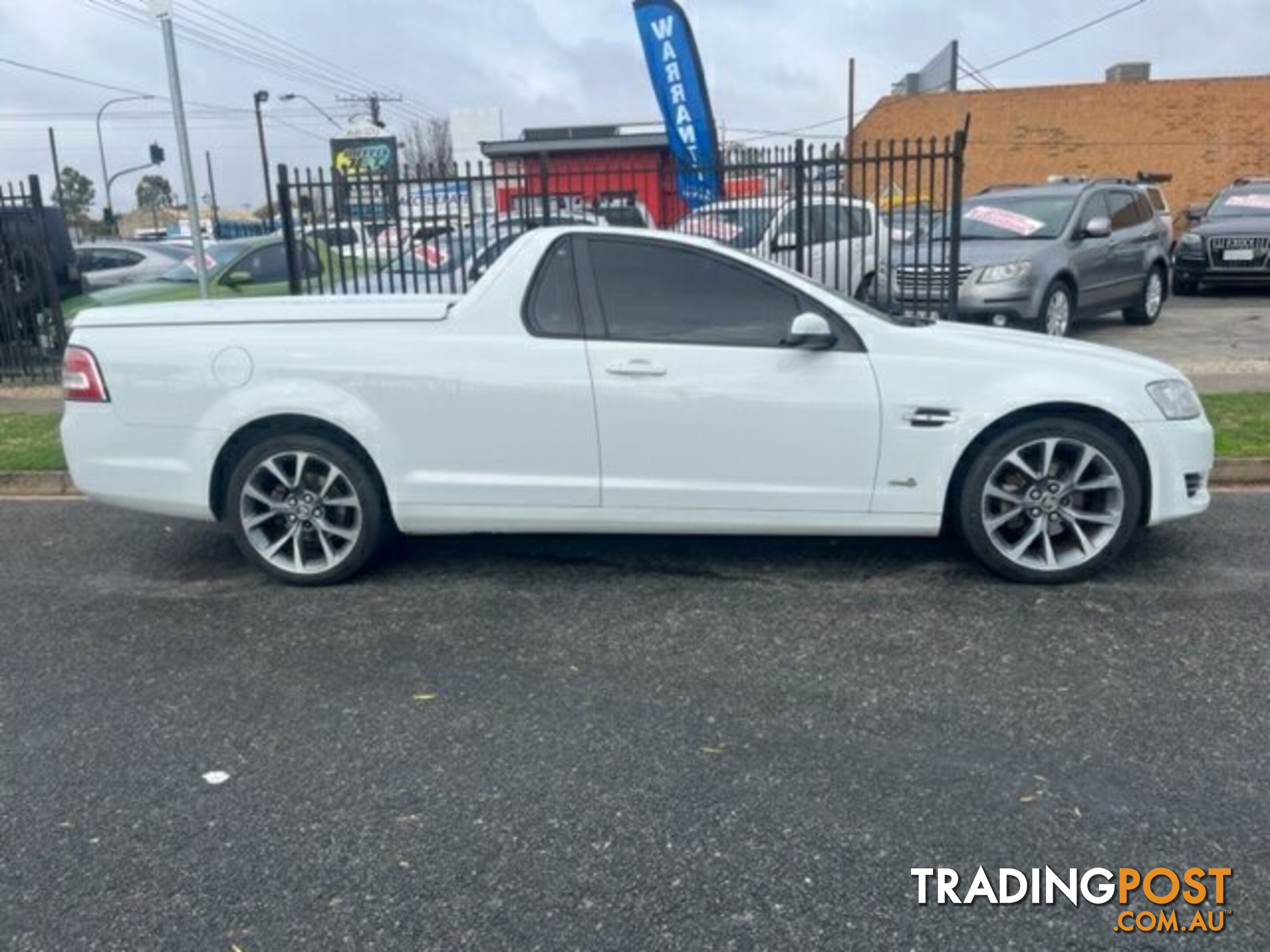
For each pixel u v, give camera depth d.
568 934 2.52
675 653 4.07
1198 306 15.67
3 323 11.21
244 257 11.65
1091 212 11.66
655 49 11.37
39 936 2.55
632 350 4.61
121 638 4.37
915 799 3.04
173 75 8.54
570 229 4.77
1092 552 4.62
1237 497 6.09
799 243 9.83
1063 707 3.55
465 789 3.15
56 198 16.92
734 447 4.61
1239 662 3.84
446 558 5.27
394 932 2.54
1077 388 4.51
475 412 4.66
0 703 3.80
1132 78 27.80
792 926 2.53
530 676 3.90
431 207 13.26
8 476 7.01
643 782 3.16
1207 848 2.78
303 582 4.91
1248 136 26.03
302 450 4.78
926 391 4.54
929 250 9.93
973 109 27.69
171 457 4.80
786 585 4.76
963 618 4.33
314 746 3.43
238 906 2.65
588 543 5.43
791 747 3.34
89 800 3.14
